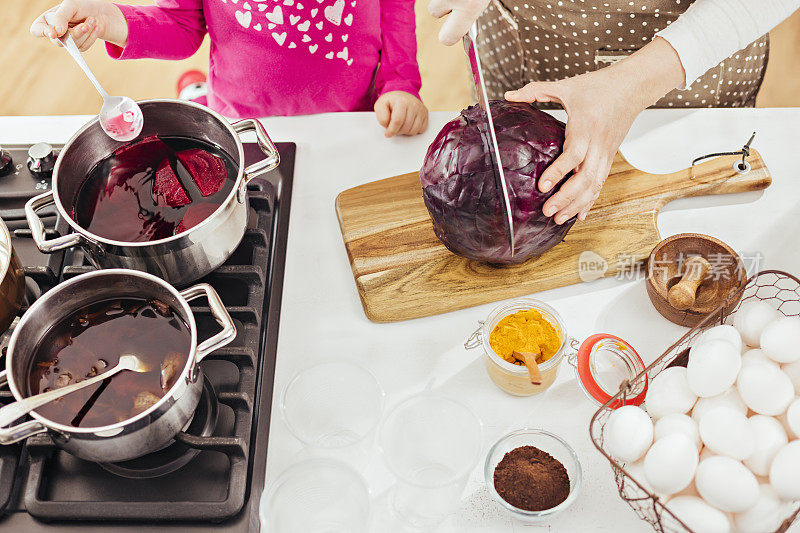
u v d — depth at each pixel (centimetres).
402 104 118
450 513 82
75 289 80
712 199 108
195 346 75
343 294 101
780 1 99
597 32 122
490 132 86
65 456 83
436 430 87
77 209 94
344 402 89
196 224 91
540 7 122
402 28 136
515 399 90
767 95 219
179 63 241
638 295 99
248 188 106
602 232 102
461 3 78
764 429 73
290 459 86
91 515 78
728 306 86
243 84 134
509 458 83
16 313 87
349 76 133
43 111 232
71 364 80
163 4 130
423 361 94
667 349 87
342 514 80
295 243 106
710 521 70
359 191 108
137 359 80
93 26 111
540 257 100
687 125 115
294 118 120
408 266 100
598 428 86
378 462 85
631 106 98
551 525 81
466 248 94
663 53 100
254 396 87
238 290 96
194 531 79
